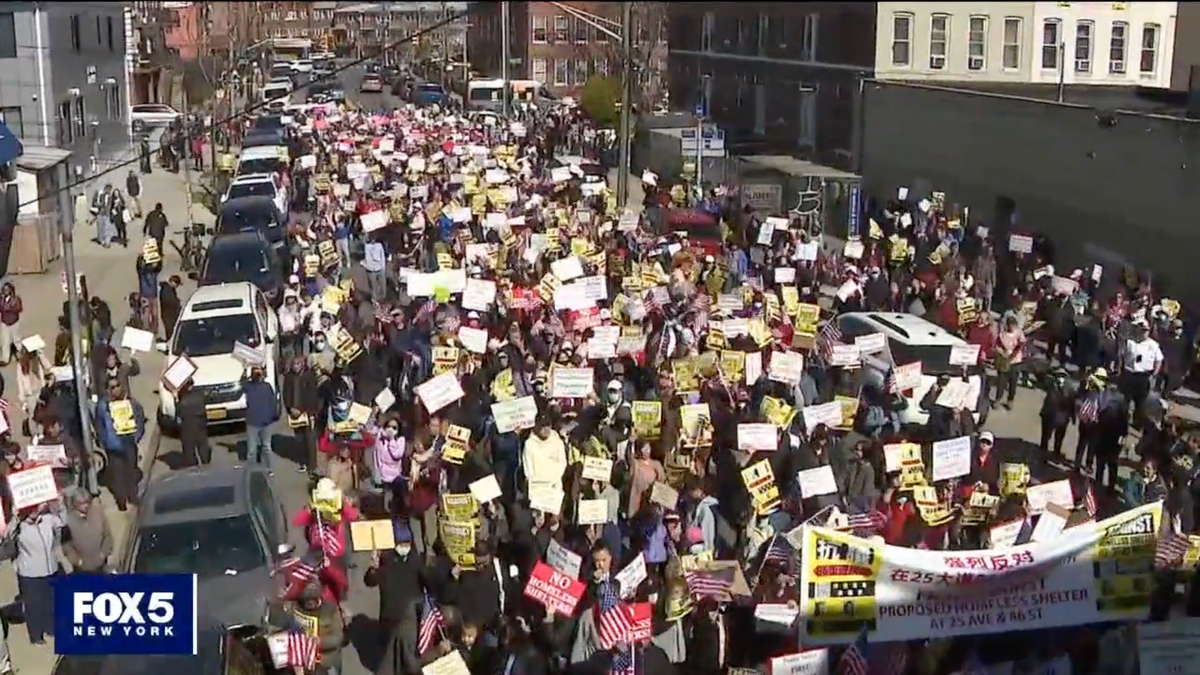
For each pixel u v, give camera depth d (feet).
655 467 48.44
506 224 95.25
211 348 69.15
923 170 124.06
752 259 96.58
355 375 62.80
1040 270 87.66
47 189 107.34
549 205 105.81
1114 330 72.79
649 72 180.45
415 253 92.32
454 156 136.67
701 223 109.60
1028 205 107.04
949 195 119.65
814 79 142.10
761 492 45.27
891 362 63.41
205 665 38.40
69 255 55.93
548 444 48.75
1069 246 101.40
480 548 39.55
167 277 106.11
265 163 145.28
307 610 38.04
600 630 35.78
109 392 57.67
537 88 234.99
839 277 90.99
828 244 120.67
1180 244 87.66
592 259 83.30
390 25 342.03
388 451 51.88
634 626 35.70
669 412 53.31
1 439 51.06
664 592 39.45
